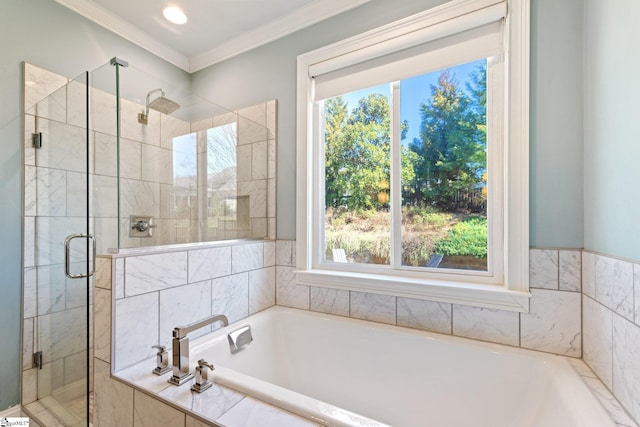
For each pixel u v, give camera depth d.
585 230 1.14
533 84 1.25
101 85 1.49
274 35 1.97
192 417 0.88
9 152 1.47
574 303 1.17
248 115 2.08
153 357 1.25
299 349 1.69
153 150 1.75
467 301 1.36
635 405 0.79
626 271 0.84
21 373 1.49
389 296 1.56
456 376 1.29
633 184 0.81
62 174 1.49
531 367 1.16
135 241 1.58
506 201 1.29
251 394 0.95
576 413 0.83
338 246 1.83
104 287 1.15
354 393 1.49
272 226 1.98
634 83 0.81
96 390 1.18
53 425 1.45
